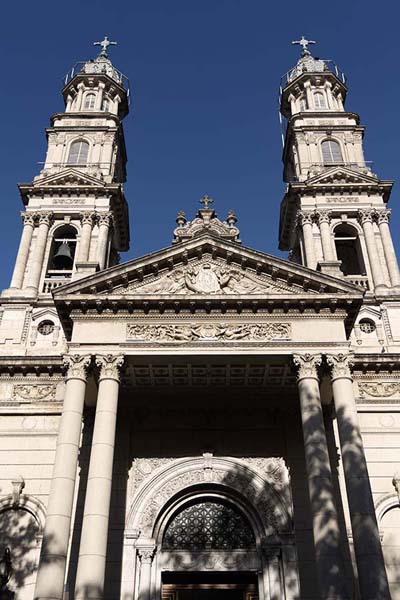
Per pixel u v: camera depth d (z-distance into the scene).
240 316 30.42
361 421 33.66
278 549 30.16
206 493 32.31
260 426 33.50
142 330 29.97
